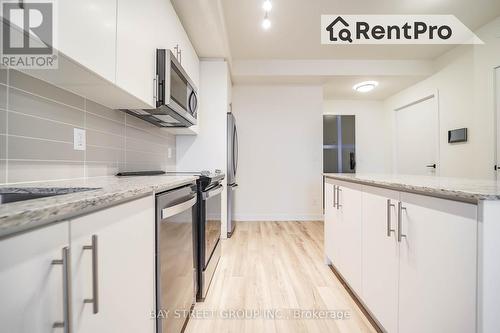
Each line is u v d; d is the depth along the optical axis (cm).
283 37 296
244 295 165
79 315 54
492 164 263
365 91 414
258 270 204
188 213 133
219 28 237
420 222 95
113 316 67
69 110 120
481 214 71
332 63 356
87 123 133
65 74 95
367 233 137
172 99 157
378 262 125
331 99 491
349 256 162
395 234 110
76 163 125
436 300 86
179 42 204
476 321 73
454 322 79
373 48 322
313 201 403
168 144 265
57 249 49
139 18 129
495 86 262
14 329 40
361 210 145
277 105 403
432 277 88
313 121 403
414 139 406
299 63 357
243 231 330
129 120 178
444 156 333
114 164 159
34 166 101
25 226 42
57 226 49
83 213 56
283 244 273
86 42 87
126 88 116
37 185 93
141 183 95
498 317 71
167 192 106
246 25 271
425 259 92
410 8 244
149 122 206
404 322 104
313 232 326
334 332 129
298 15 254
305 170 404
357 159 492
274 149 403
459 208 78
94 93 121
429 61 354
